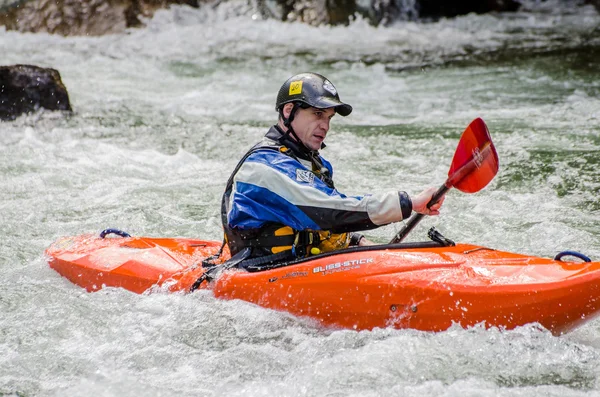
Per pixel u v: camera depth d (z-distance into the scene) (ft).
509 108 97.19
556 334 38.29
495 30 154.10
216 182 72.23
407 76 119.24
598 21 159.02
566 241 56.70
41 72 94.63
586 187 67.36
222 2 160.25
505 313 37.68
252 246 43.09
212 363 39.22
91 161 78.18
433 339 38.75
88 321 43.78
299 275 41.24
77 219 63.31
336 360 38.19
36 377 38.60
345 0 158.20
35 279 49.57
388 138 85.10
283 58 133.28
